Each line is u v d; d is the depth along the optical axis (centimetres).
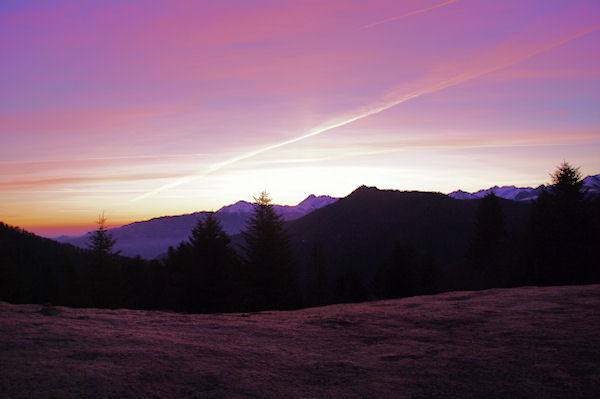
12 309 711
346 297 4438
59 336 521
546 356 450
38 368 390
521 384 374
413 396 358
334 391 371
